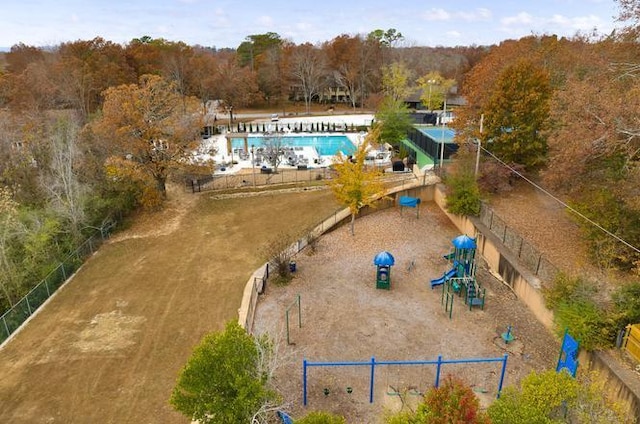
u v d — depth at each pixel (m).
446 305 20.39
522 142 28.11
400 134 48.72
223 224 32.50
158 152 35.06
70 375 17.69
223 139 66.75
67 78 66.44
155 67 86.44
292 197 37.09
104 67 72.56
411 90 80.00
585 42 46.25
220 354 12.18
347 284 23.12
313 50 99.88
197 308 21.95
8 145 35.41
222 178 42.56
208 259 27.20
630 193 17.42
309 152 58.34
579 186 20.44
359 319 20.05
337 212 32.28
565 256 21.30
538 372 16.30
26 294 23.89
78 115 56.91
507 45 48.66
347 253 26.61
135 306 22.48
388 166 45.34
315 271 24.62
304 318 20.28
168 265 26.72
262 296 22.33
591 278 18.16
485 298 21.28
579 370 14.88
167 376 17.42
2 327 20.19
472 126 31.06
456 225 29.48
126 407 15.93
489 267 24.20
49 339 20.11
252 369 12.74
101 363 18.31
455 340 18.38
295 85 94.19
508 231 23.52
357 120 81.31
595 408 11.66
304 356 17.67
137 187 34.59
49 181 30.94
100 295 23.72
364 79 97.06
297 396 15.62
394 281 23.23
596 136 17.58
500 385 15.21
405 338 18.62
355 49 98.75
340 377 16.48
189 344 19.28
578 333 15.45
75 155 32.06
